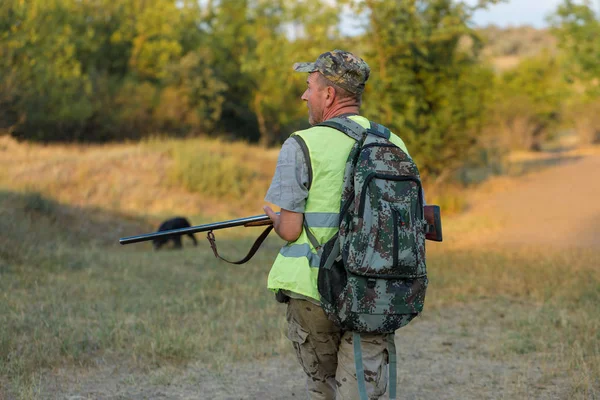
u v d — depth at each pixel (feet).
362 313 9.50
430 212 10.63
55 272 29.60
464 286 29.04
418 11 57.98
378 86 56.44
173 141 72.59
